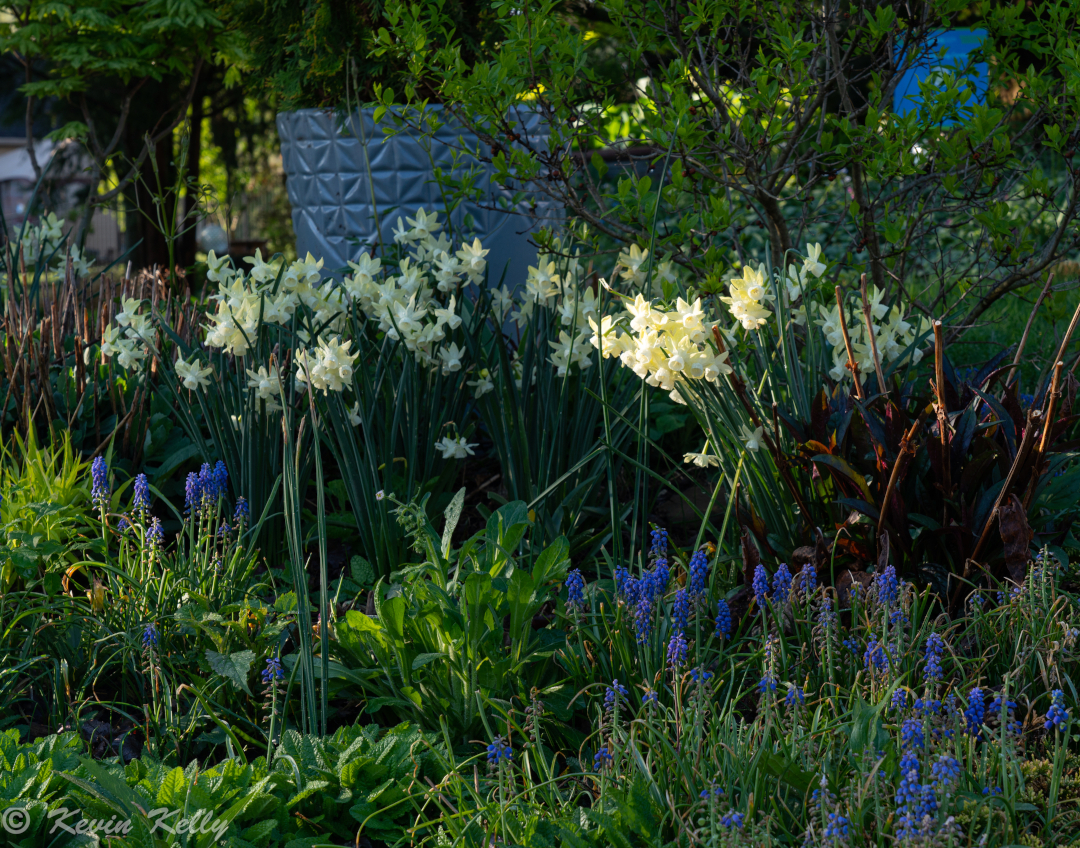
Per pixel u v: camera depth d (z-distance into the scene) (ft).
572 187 12.40
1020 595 7.25
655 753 6.39
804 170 14.35
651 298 9.96
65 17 27.94
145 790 6.20
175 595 8.11
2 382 11.71
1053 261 10.93
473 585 7.13
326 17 14.78
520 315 10.80
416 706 7.38
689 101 11.32
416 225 11.25
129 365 10.67
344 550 10.53
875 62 12.12
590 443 10.43
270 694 7.24
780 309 8.80
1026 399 8.97
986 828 5.42
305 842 5.98
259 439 9.88
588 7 15.87
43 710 7.95
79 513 9.32
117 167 40.91
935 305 12.43
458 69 11.09
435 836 6.13
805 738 6.12
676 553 9.29
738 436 8.61
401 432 10.19
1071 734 6.85
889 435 8.16
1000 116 10.30
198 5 27.27
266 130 46.19
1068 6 11.41
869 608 7.57
